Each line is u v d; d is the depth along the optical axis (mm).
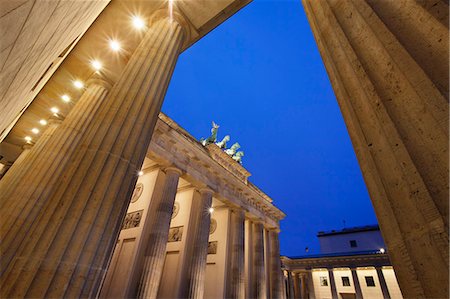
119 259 20438
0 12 2166
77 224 5074
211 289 27328
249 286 31234
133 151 6551
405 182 2377
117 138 6426
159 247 19594
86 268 4824
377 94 2969
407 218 2322
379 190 2799
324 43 4613
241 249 28609
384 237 2729
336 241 58375
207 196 26516
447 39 2221
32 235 4973
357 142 3316
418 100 2359
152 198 22141
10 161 23453
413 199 2246
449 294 1729
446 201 1920
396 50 2789
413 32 2678
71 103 18344
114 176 5926
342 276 46406
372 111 3021
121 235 21969
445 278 1786
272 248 37719
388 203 2631
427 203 2080
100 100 15102
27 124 20484
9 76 4266
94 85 15578
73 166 5941
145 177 24484
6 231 12547
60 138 14680
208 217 25625
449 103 2045
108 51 14172
